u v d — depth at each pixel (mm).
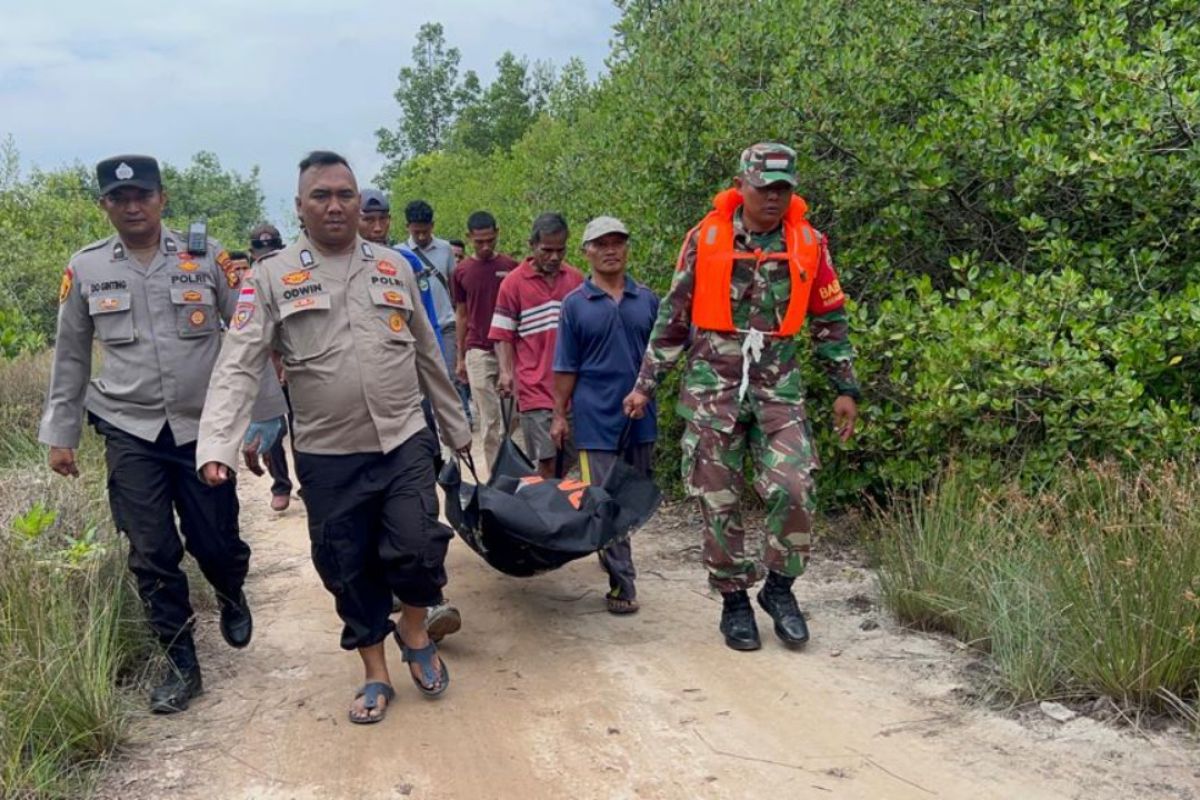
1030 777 3334
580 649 4684
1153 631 3682
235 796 3412
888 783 3354
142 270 4090
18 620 3883
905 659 4359
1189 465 4438
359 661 4637
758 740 3695
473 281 7898
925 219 6316
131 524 4016
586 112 13961
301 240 3918
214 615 5234
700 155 6980
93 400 4109
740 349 4500
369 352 3850
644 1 8773
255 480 9055
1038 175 5555
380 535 3971
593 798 3355
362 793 3422
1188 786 3223
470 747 3736
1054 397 5184
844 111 6230
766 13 7062
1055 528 4578
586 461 5234
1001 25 6309
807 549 4488
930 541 4852
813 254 4445
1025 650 3963
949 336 5371
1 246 13805
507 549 4891
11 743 3412
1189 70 5598
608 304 5164
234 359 3762
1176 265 5629
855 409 4777
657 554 6180
